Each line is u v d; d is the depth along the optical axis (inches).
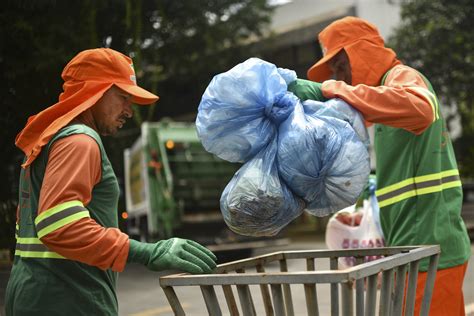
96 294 98.7
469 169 755.4
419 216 127.2
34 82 399.5
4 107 397.7
